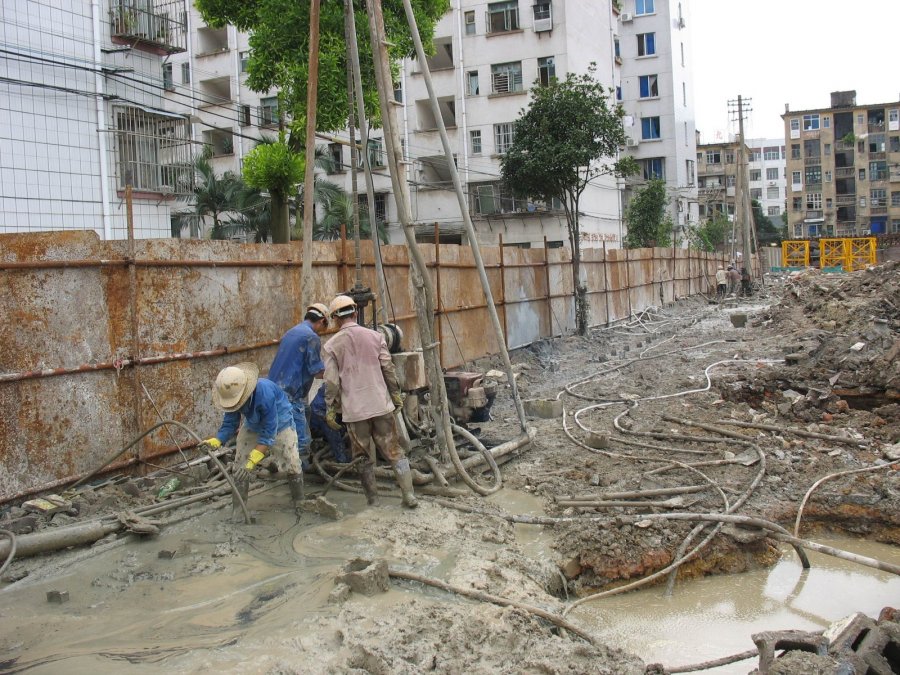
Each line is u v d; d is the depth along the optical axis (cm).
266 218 2984
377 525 629
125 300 733
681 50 5103
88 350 698
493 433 957
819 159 7531
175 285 785
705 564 628
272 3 1433
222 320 845
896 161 7212
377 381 670
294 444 671
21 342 645
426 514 659
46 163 1549
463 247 1425
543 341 1803
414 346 1238
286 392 728
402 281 1216
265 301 911
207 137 3953
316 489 742
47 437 664
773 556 653
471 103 3562
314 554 576
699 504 698
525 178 2105
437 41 3619
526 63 3488
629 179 4503
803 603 584
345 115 1477
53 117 1565
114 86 1723
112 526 610
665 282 3155
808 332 1661
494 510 679
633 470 801
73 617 479
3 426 630
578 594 591
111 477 718
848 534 705
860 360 1029
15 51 1490
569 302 2042
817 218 7544
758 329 2066
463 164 3581
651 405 1104
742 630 542
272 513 668
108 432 717
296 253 961
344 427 733
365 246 1105
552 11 3428
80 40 1622
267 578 533
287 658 420
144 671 411
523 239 3562
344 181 3638
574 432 973
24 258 646
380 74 736
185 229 3259
